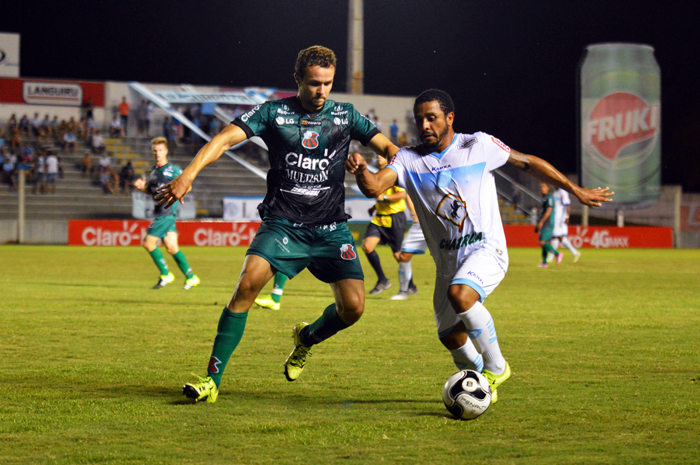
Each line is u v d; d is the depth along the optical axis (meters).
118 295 17.31
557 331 11.90
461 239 7.02
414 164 7.12
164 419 6.25
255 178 56.66
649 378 8.10
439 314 7.30
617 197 45.78
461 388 6.27
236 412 6.52
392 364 8.94
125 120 55.66
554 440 5.69
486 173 7.00
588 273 26.70
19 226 47.78
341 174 7.43
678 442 5.64
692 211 60.31
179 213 50.53
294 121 7.15
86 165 52.97
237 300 7.07
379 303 16.28
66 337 10.94
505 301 16.80
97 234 47.88
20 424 6.06
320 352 9.80
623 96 45.41
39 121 53.91
